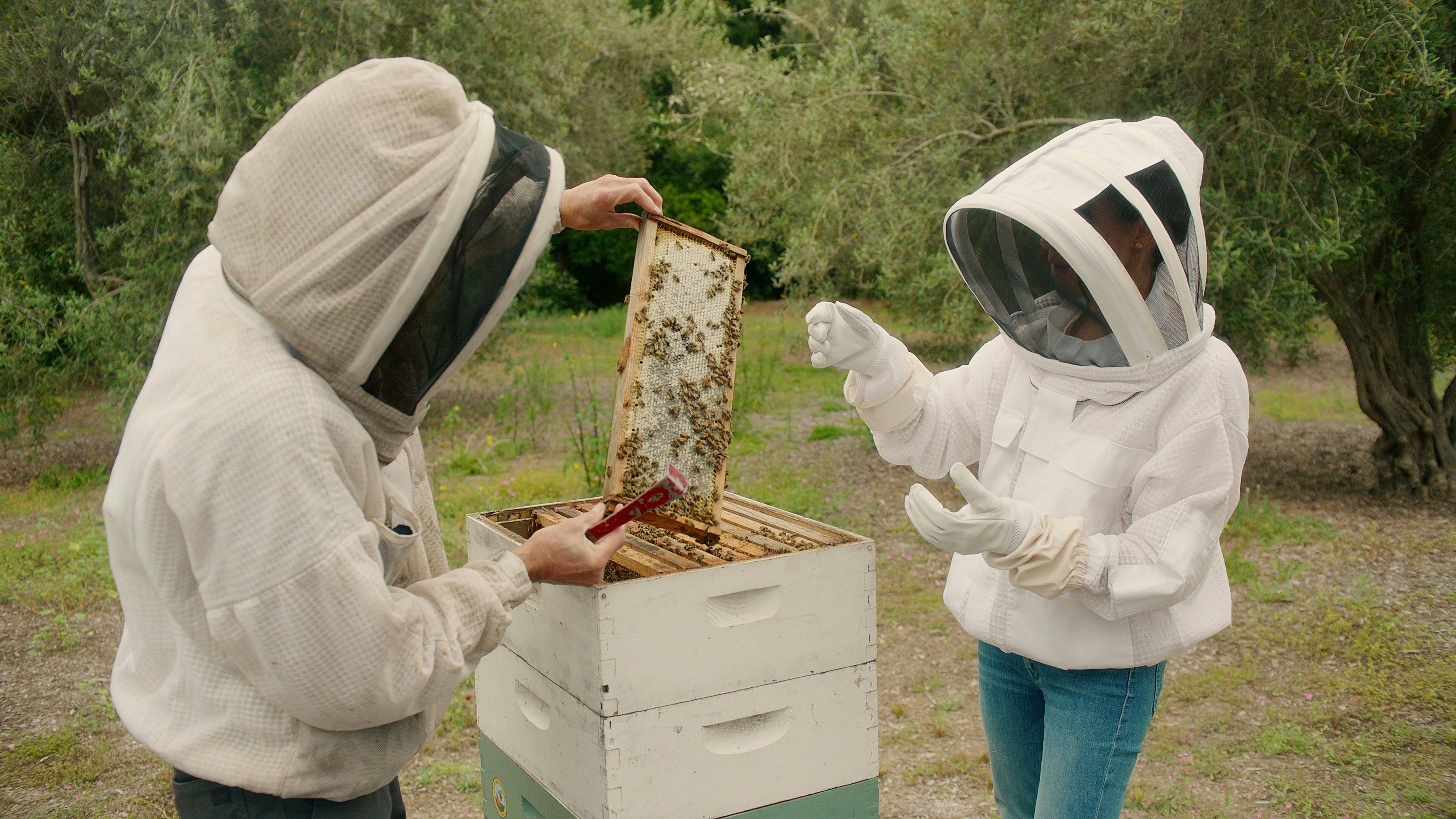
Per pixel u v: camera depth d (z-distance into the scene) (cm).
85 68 674
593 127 1253
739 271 206
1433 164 546
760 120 703
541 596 189
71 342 733
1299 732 340
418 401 157
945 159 599
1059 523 179
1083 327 192
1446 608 436
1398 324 612
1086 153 185
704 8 1500
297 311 139
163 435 139
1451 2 524
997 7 592
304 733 150
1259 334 553
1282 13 496
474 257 147
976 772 332
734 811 184
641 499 166
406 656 145
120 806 310
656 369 194
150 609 155
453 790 326
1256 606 452
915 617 461
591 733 175
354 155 138
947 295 607
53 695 388
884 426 226
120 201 787
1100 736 194
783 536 208
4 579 504
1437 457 616
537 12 858
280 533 136
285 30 756
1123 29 526
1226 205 518
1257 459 716
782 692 187
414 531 169
